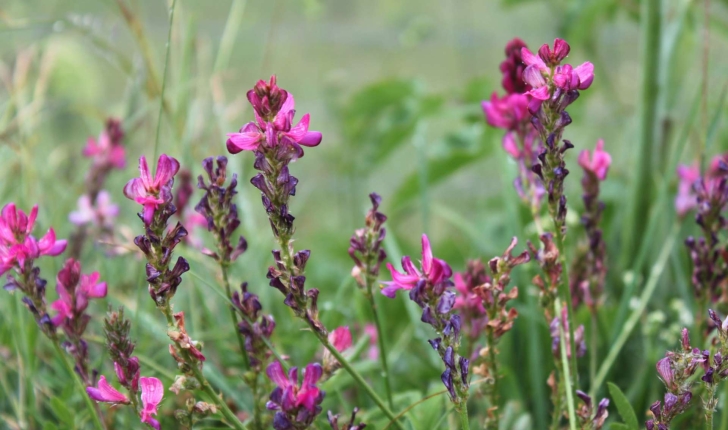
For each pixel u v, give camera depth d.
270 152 0.62
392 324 0.93
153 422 0.62
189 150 0.83
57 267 0.81
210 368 0.73
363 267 0.67
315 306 0.63
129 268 0.91
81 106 1.04
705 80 0.76
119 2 0.87
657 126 0.86
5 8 1.10
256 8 1.66
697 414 0.69
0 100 1.12
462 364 0.62
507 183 0.89
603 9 1.12
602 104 1.46
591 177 0.69
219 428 0.68
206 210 0.66
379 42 1.80
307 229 1.44
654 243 0.87
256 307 0.66
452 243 1.09
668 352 0.63
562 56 0.62
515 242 0.65
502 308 0.65
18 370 0.75
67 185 1.03
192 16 0.88
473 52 1.71
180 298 0.83
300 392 0.61
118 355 0.63
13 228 0.65
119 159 0.80
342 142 1.36
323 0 1.64
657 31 0.84
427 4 1.79
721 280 0.69
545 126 0.63
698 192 0.69
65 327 0.66
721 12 1.39
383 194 1.76
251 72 1.64
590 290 0.71
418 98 1.21
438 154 1.14
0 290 0.77
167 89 0.94
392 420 0.65
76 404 0.75
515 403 0.75
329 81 1.40
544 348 0.79
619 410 0.65
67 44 1.34
